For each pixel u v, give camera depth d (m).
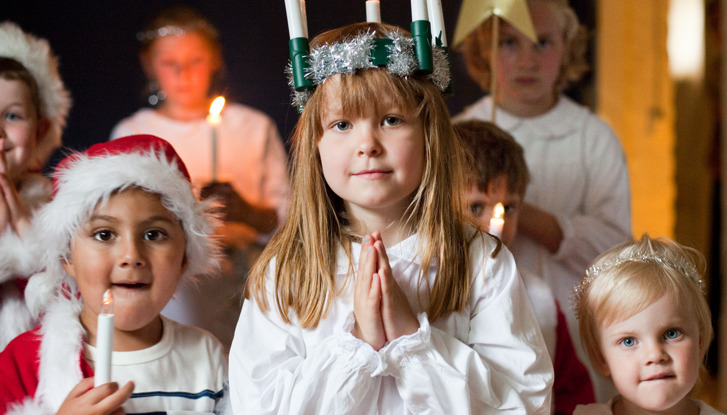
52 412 1.21
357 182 1.10
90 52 2.13
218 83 2.16
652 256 1.31
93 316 1.29
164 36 2.13
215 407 1.29
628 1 2.07
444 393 1.06
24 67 1.80
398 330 1.08
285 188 2.13
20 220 1.58
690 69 2.11
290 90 2.15
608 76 2.07
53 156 2.02
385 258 1.09
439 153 1.15
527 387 1.11
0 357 1.29
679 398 1.25
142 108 2.15
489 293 1.16
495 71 1.96
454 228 1.18
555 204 2.06
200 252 1.33
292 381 1.09
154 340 1.30
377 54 1.11
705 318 1.30
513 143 1.87
